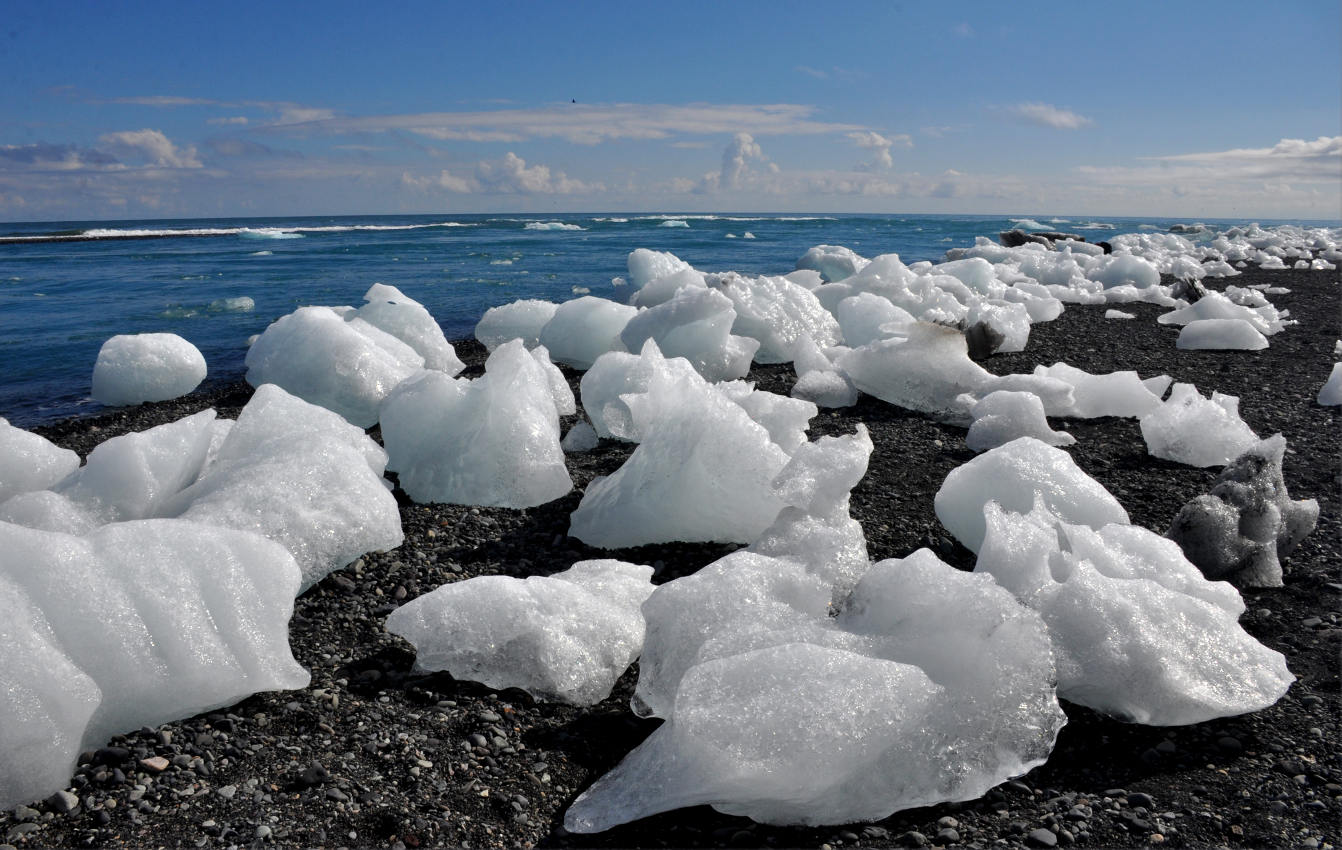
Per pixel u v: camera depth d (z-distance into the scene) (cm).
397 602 353
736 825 237
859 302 820
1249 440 498
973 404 575
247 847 223
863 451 371
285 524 354
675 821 238
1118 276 1281
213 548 295
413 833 230
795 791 229
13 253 2433
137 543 286
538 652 296
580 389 682
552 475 464
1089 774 255
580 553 405
